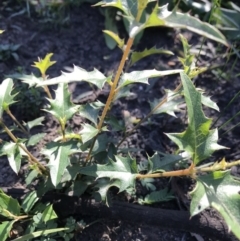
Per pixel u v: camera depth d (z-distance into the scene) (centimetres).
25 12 38
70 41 37
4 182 28
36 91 31
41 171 25
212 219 25
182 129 31
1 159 29
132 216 26
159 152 28
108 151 25
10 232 25
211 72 35
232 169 29
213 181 18
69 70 35
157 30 38
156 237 26
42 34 37
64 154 21
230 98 33
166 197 27
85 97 33
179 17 17
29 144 25
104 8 39
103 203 26
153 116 32
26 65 35
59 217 26
